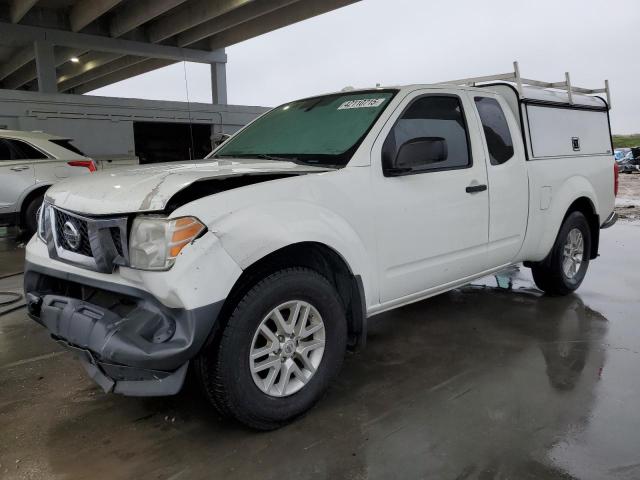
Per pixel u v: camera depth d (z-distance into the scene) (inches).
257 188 103.4
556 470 93.0
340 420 110.9
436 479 91.2
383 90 138.7
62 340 107.6
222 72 917.2
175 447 102.2
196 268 91.1
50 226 112.5
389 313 179.6
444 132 141.0
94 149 620.4
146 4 685.9
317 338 112.6
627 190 585.6
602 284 212.7
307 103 155.0
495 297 196.9
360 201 117.6
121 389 97.4
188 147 740.7
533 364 137.3
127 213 95.3
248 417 102.0
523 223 164.2
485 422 109.0
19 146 321.4
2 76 981.8
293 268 107.0
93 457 99.0
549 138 177.3
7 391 126.1
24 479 92.4
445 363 138.7
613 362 138.3
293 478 92.0
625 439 102.1
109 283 99.7
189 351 90.8
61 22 737.6
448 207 137.4
